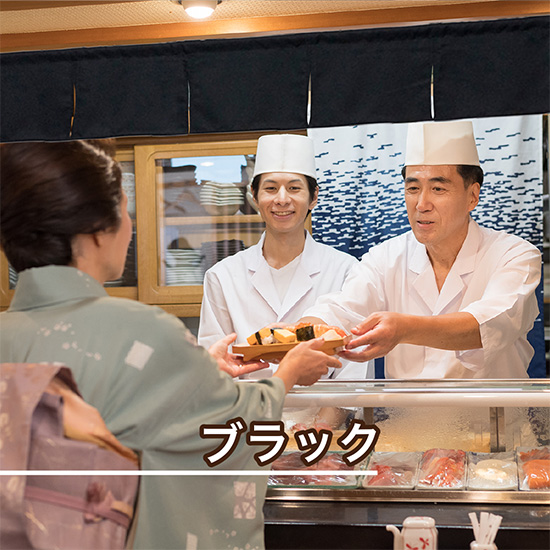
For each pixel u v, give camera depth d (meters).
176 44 1.81
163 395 1.15
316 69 1.76
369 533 1.49
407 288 2.38
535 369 2.44
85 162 1.17
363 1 2.18
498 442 1.84
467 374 2.29
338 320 2.26
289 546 1.52
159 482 1.16
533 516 1.52
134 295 2.46
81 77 1.86
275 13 2.28
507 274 2.19
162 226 2.45
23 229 1.17
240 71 1.79
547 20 1.67
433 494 1.62
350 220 2.54
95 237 1.22
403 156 2.47
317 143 2.51
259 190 2.32
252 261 2.39
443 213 2.23
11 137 1.89
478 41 1.70
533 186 2.38
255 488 1.27
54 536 1.06
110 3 2.16
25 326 1.15
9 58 1.88
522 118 2.35
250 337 1.76
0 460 1.06
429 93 1.72
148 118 1.83
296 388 1.74
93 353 1.12
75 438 1.09
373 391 1.67
